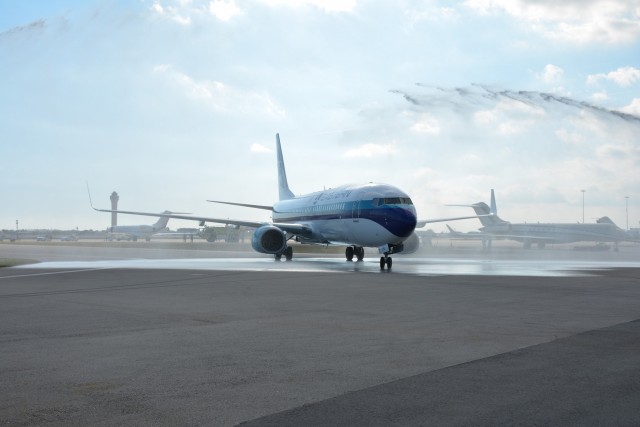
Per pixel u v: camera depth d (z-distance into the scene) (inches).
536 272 1182.3
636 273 1152.8
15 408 261.7
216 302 659.4
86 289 807.1
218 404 267.9
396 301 670.5
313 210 1685.5
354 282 925.8
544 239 3543.3
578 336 440.1
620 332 458.3
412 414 251.8
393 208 1326.3
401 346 402.0
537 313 569.9
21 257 1900.8
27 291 778.8
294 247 2842.0
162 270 1207.6
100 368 336.8
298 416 250.1
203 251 2578.7
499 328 478.9
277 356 369.7
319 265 1428.4
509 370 330.3
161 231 6899.6
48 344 408.8
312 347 399.2
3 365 344.2
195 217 1760.6
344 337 437.4
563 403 266.5
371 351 385.4
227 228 4658.0
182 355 372.5
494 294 748.0
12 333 453.7
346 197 1480.1
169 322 511.8
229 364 347.3
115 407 263.0
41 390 290.7
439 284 893.2
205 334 450.3
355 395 281.0
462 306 626.2
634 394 280.8
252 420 245.4
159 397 278.7
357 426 237.5
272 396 280.2
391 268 1332.4
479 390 288.7
